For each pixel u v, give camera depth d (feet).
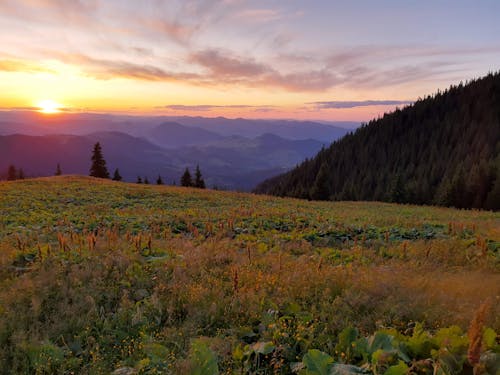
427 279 23.24
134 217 59.06
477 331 11.09
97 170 250.16
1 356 13.92
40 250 26.35
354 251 35.09
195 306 18.86
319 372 11.78
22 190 95.30
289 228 51.55
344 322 16.71
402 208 105.50
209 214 63.41
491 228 51.29
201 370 12.37
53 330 15.99
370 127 611.06
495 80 574.15
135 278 22.97
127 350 14.89
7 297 18.72
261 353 14.29
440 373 11.07
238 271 24.36
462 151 411.75
